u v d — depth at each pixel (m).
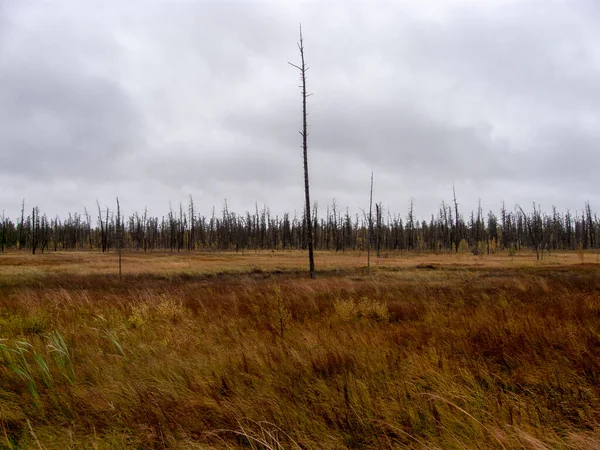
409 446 2.61
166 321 6.77
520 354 4.41
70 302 9.05
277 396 3.35
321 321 7.22
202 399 3.33
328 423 2.99
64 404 3.30
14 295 11.74
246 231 90.06
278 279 18.41
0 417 2.99
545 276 18.41
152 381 3.81
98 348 4.96
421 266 28.81
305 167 18.38
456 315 7.31
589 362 3.97
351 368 4.07
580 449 2.50
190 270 24.89
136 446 2.67
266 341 5.25
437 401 3.17
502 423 2.84
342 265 29.80
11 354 4.46
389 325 6.79
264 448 2.60
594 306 7.52
